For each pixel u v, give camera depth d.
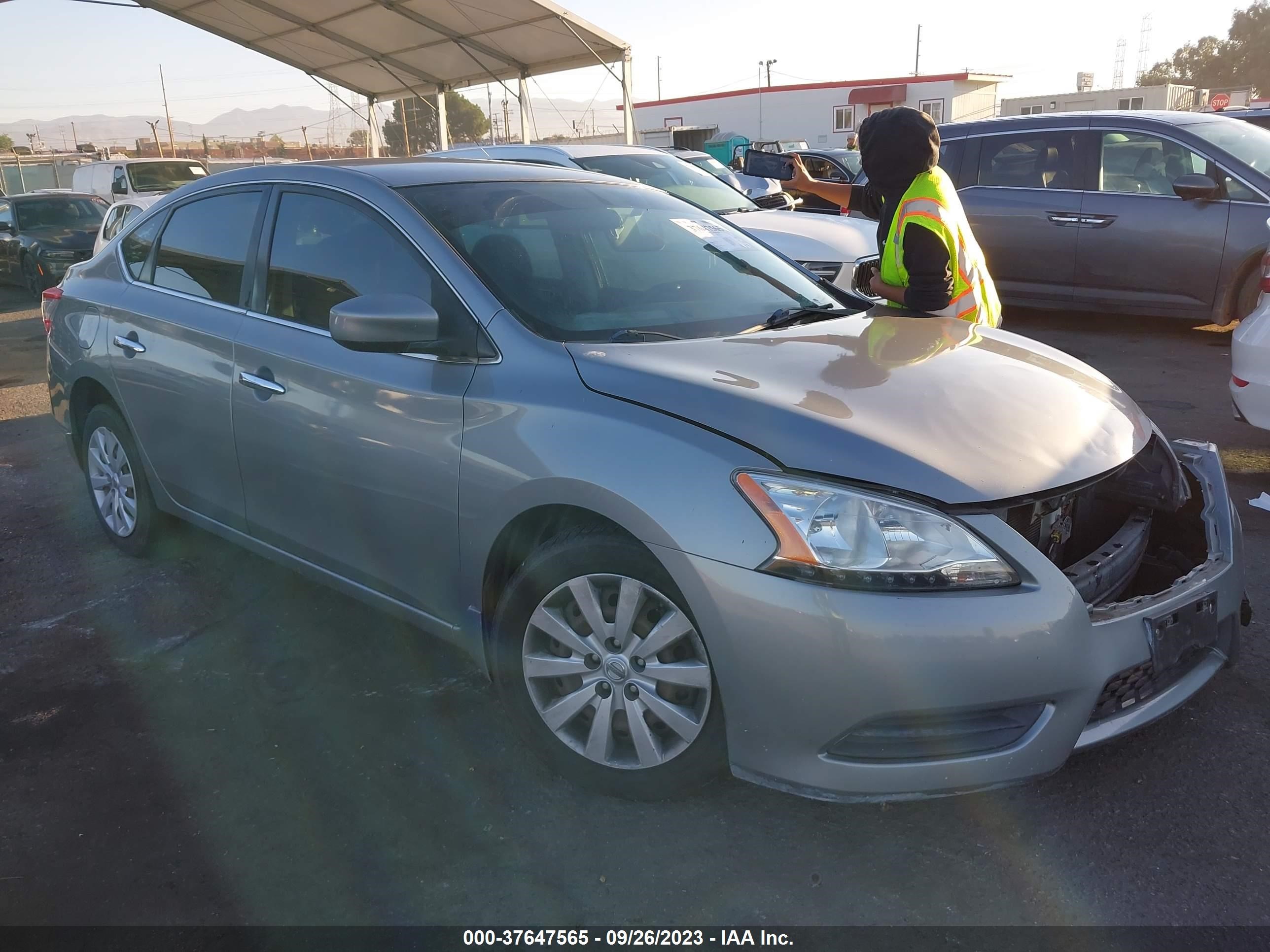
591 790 2.53
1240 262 7.39
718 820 2.46
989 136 8.64
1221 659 2.53
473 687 3.11
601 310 2.89
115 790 2.64
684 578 2.18
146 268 3.93
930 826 2.42
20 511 4.94
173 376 3.57
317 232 3.23
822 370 2.55
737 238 3.72
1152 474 2.64
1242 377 4.58
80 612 3.73
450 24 16.62
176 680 3.21
